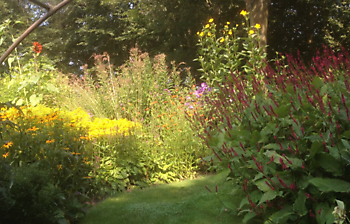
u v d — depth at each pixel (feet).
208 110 17.70
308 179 8.50
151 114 21.97
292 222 9.12
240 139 10.37
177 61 49.73
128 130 16.80
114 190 14.52
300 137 8.75
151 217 11.42
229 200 12.19
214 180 10.61
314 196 8.49
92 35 62.69
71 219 10.90
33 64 23.53
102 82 25.44
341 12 52.42
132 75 24.95
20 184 8.69
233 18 50.19
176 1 50.70
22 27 59.52
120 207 12.48
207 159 10.93
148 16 54.54
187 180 16.60
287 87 9.68
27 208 8.74
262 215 9.67
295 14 53.21
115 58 62.13
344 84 9.20
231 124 11.68
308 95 9.41
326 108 8.62
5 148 10.85
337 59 9.86
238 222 10.57
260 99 10.66
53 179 11.30
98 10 64.59
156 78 25.20
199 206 12.23
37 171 9.49
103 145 15.67
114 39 62.44
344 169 8.02
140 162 16.66
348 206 7.93
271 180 8.91
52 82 25.71
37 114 14.51
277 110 9.19
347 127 8.27
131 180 15.97
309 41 52.90
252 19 34.99
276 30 53.67
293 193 8.68
